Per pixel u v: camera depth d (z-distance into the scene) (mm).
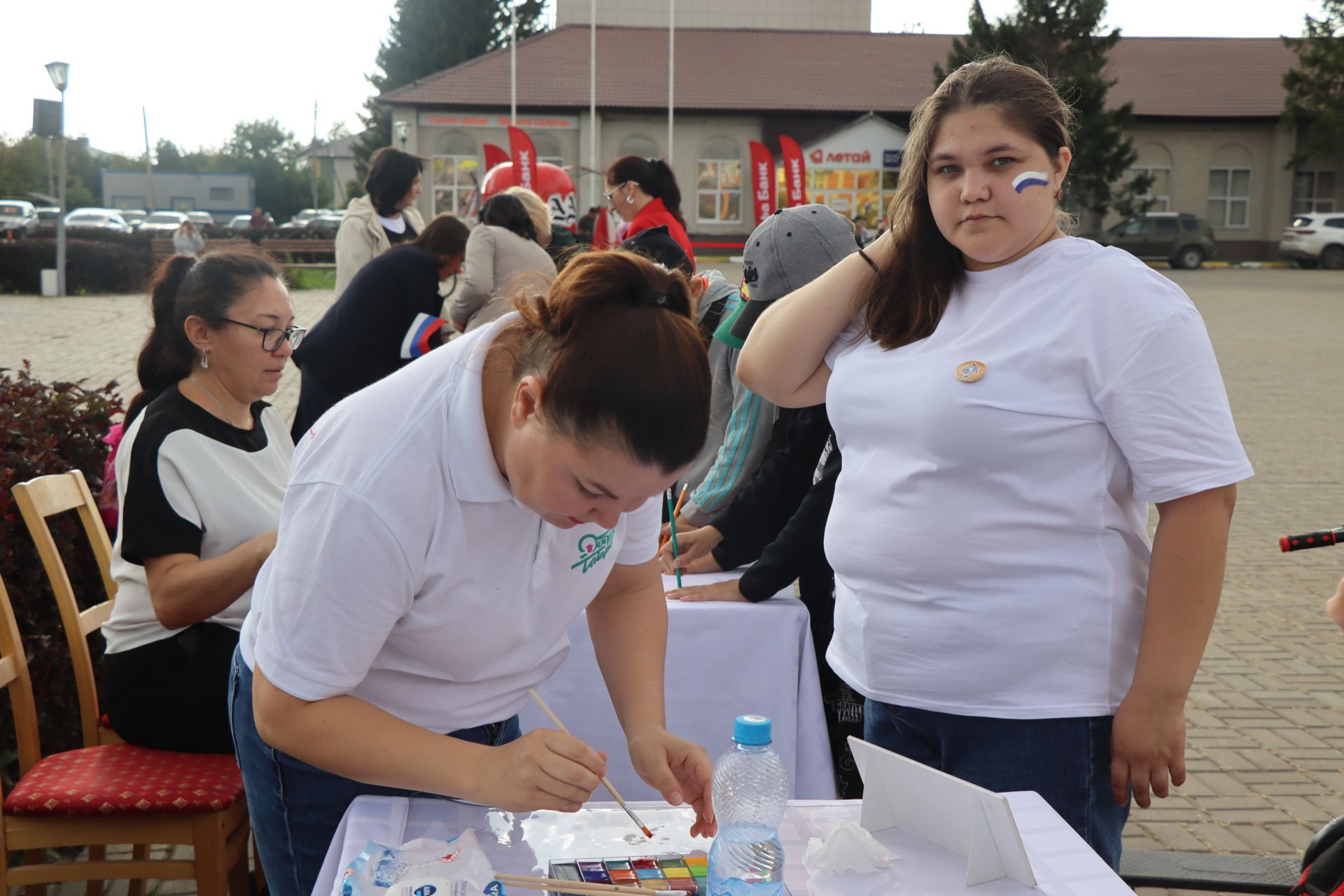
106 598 3260
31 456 3109
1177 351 1704
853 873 1398
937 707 1857
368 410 1392
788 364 2105
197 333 2545
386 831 1461
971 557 1799
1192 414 1695
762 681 2520
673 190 5508
